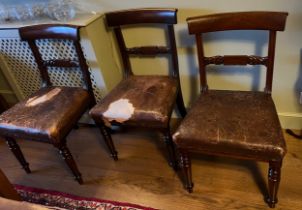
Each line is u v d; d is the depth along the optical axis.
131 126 1.49
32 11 1.79
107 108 1.49
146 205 1.47
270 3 1.36
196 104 1.41
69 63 1.67
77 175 1.63
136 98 1.51
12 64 1.97
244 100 1.37
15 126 1.48
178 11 1.54
